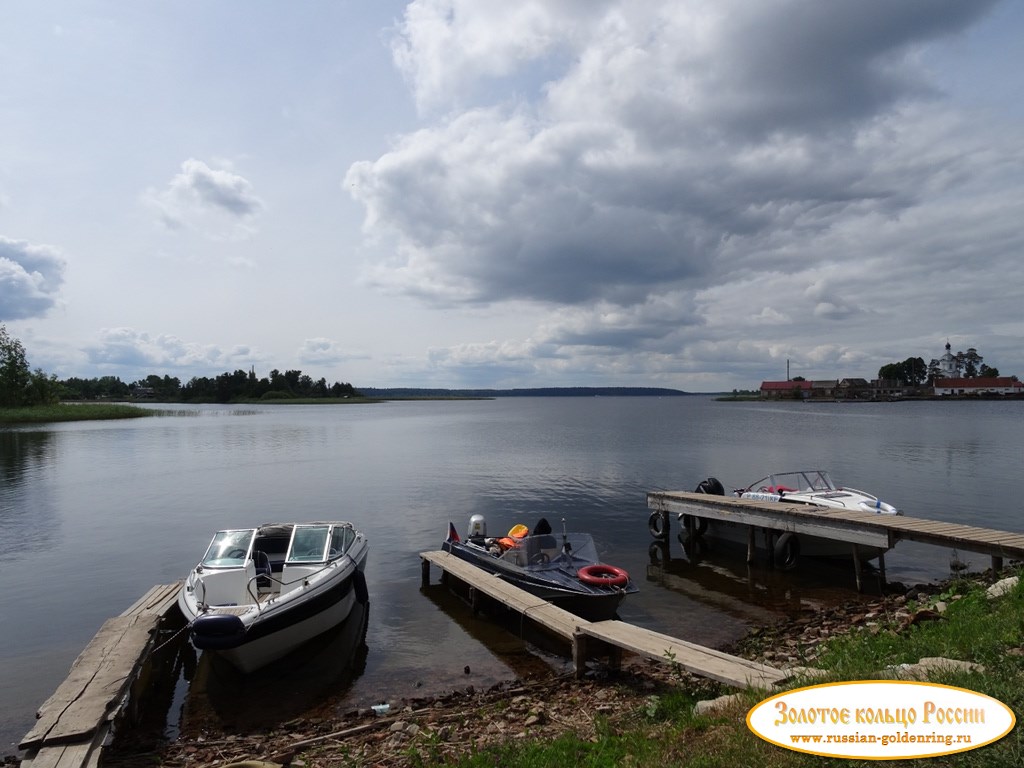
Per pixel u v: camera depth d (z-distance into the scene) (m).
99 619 14.30
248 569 12.80
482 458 46.47
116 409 108.12
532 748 7.10
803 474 21.45
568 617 11.54
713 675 8.50
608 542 21.86
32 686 10.95
